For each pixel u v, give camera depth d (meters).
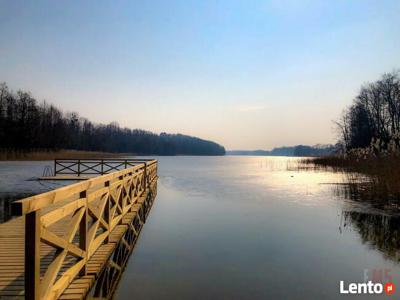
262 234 6.82
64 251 2.80
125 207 6.40
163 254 5.49
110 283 4.20
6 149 43.62
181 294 3.93
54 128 55.72
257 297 3.88
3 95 45.59
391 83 36.31
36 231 2.20
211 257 5.34
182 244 6.10
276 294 3.96
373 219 8.19
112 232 5.20
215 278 4.45
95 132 79.56
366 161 16.00
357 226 7.48
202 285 4.20
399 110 35.47
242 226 7.54
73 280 3.25
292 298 3.86
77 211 3.24
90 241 3.65
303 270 4.78
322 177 20.33
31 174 19.50
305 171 25.91
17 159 42.56
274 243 6.18
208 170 33.19
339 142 42.09
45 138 53.03
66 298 2.84
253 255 5.45
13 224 5.71
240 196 12.68
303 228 7.33
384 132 35.97
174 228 7.38
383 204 10.33
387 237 6.55
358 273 4.68
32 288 2.17
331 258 5.32
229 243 6.16
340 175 20.84
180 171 31.38
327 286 4.23
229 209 9.81
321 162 29.47
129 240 6.06
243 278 4.46
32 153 47.22
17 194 11.22
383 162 13.97
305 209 9.68
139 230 7.17
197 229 7.29
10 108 46.22
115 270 4.70
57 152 53.97
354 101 40.56
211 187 16.08
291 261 5.16
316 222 7.91
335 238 6.51
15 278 3.26
